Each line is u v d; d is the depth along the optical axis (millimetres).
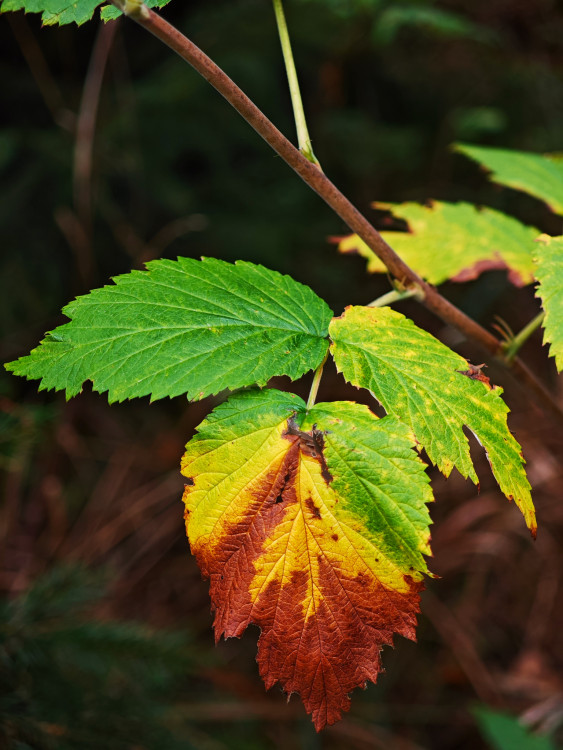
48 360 323
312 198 1099
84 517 877
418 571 316
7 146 893
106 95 938
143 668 563
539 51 1121
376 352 333
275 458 321
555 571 917
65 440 858
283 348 332
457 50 1153
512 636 889
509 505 958
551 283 356
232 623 319
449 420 322
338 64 1104
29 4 346
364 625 318
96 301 334
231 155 1066
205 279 345
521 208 1225
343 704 319
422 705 824
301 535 319
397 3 921
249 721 779
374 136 1133
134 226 970
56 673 521
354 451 320
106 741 498
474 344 413
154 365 323
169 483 919
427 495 316
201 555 320
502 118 1196
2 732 473
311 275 1055
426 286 387
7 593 758
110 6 347
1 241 901
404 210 481
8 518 781
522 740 626
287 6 940
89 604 604
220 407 325
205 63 327
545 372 1106
